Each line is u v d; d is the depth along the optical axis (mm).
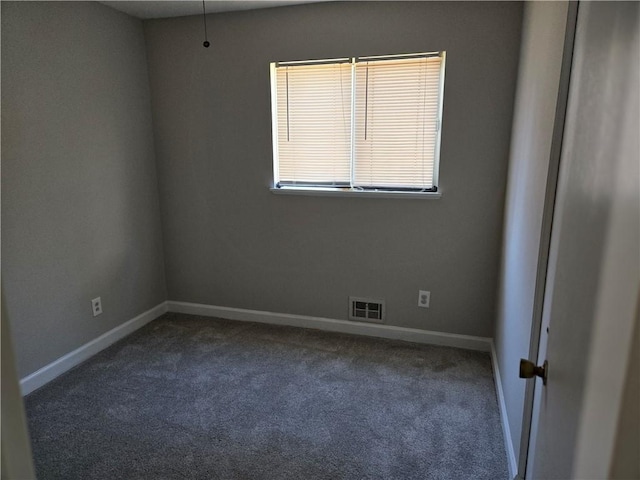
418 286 2938
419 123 2744
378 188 2904
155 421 2143
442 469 1823
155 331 3182
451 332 2934
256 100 2980
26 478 547
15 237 2289
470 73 2557
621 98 563
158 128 3250
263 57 2902
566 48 1188
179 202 3338
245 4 2740
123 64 2949
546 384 945
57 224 2529
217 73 3018
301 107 2934
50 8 2404
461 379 2506
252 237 3225
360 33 2703
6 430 511
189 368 2648
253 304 3348
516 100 2379
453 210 2762
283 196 3076
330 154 2949
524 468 1442
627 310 489
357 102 2818
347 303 3115
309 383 2477
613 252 554
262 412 2213
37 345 2447
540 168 1586
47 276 2486
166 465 1849
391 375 2557
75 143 2617
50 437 2020
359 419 2152
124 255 3068
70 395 2361
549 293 1341
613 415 504
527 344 1652
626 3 565
